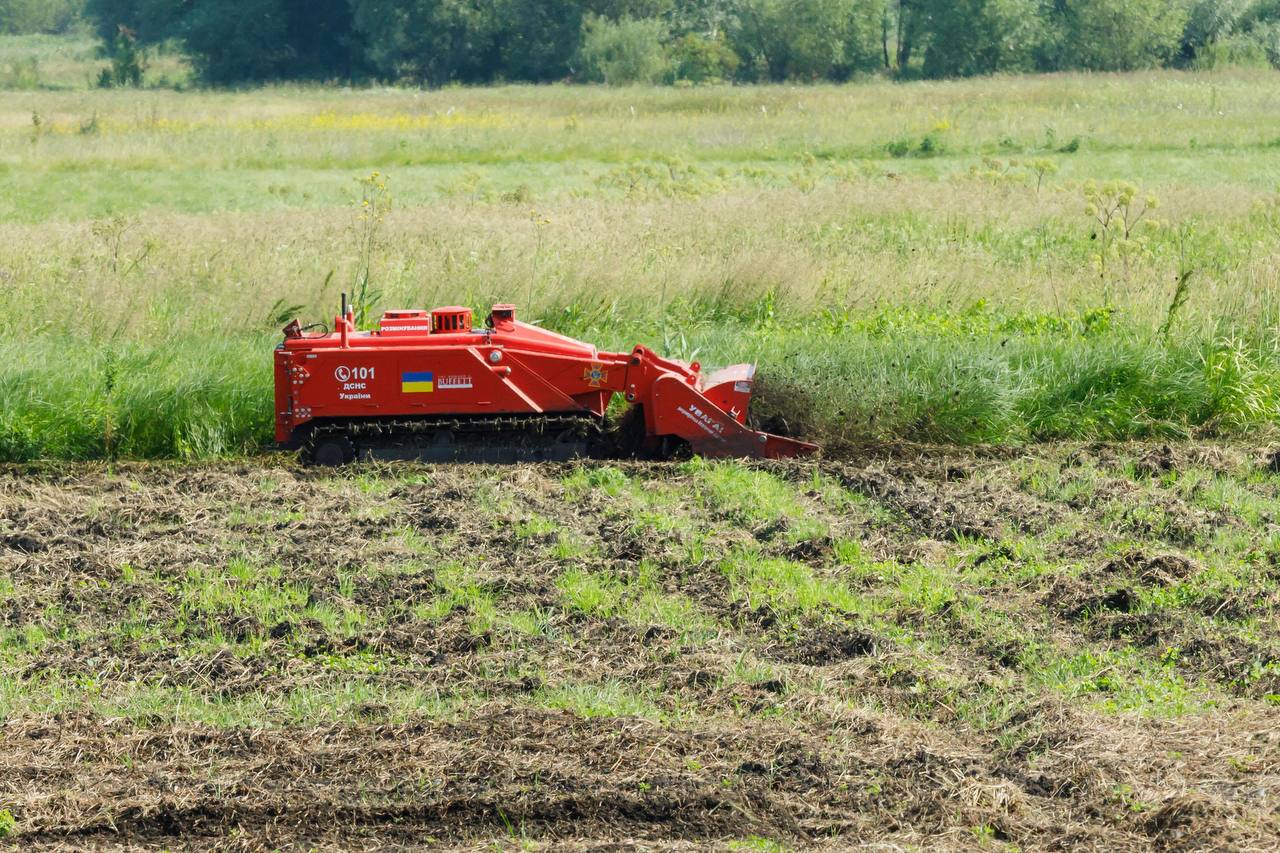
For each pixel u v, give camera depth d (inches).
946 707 816.9
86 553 1069.8
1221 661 868.6
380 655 893.8
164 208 3189.0
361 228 2384.4
